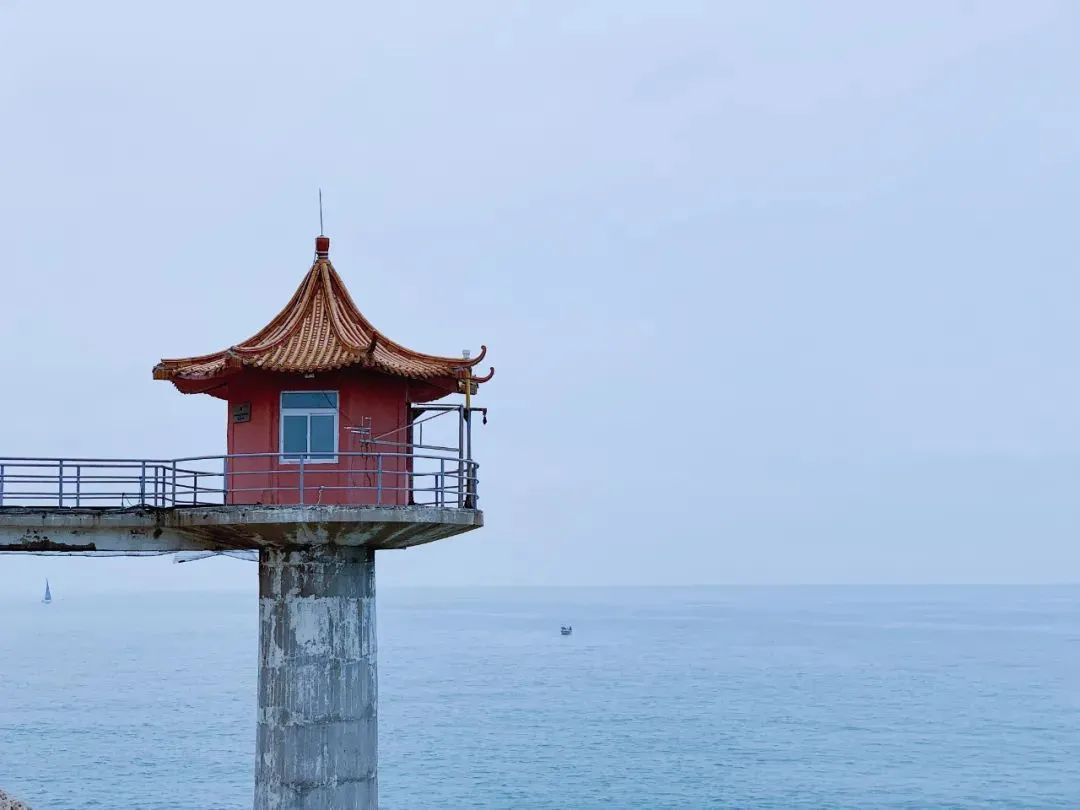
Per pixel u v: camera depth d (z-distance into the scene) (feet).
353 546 101.50
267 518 96.32
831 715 297.33
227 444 109.09
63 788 205.05
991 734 268.21
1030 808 200.95
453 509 101.30
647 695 337.52
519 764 231.09
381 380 106.52
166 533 101.91
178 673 388.98
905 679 381.19
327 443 105.40
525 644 567.59
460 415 108.99
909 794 210.38
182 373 103.40
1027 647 525.75
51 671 398.21
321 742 99.14
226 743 244.42
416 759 235.20
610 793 208.74
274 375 104.73
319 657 99.60
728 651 510.17
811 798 207.21
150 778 212.43
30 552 99.45
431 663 448.65
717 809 199.11
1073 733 269.03
